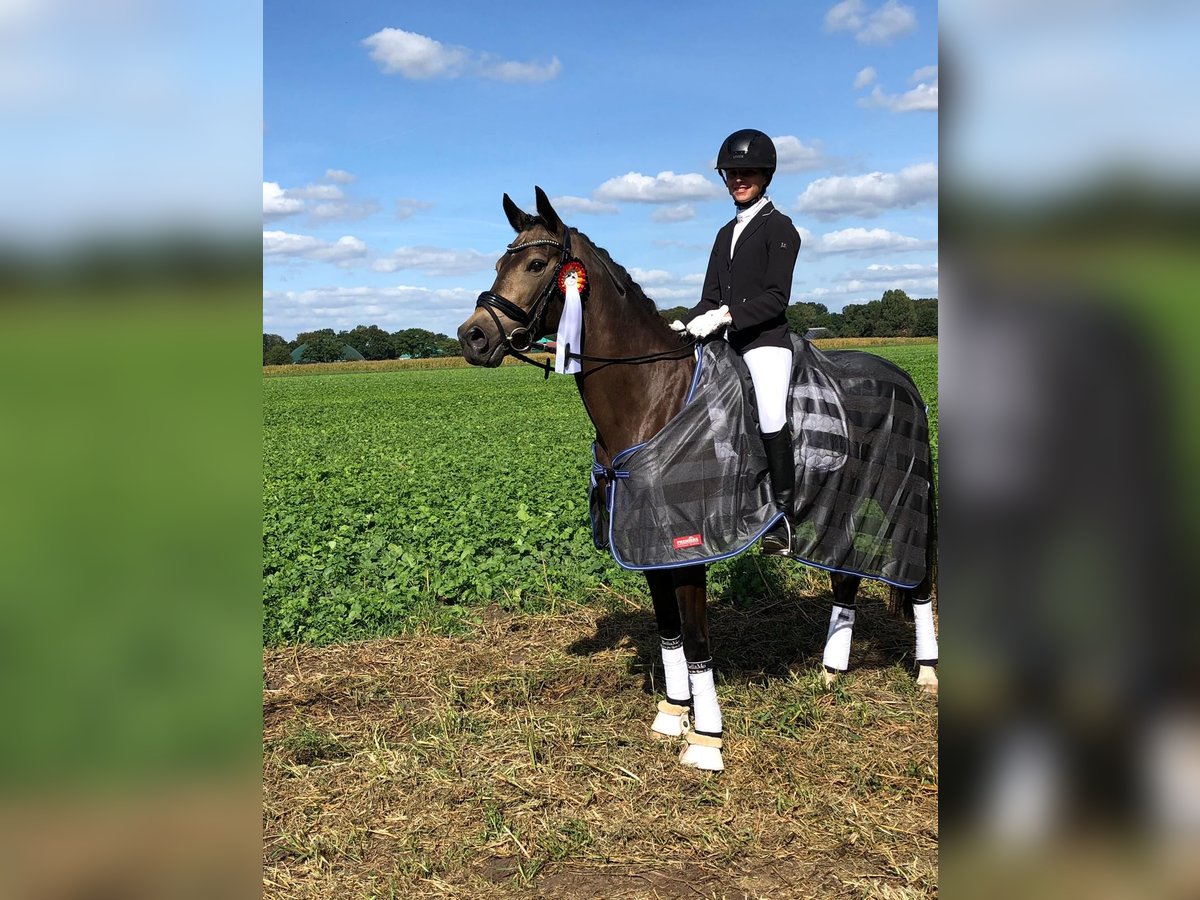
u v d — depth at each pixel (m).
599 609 6.27
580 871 3.26
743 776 3.90
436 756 4.14
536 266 3.78
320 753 4.23
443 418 24.23
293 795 3.84
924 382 27.44
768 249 3.98
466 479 11.00
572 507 8.45
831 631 4.89
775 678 4.92
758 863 3.26
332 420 25.53
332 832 3.53
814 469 4.07
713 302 4.27
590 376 3.96
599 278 3.90
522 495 9.20
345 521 8.60
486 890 3.16
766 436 3.92
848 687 4.77
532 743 4.19
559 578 6.75
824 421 4.12
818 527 4.11
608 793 3.79
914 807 3.58
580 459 12.32
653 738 4.30
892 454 4.32
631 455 3.88
